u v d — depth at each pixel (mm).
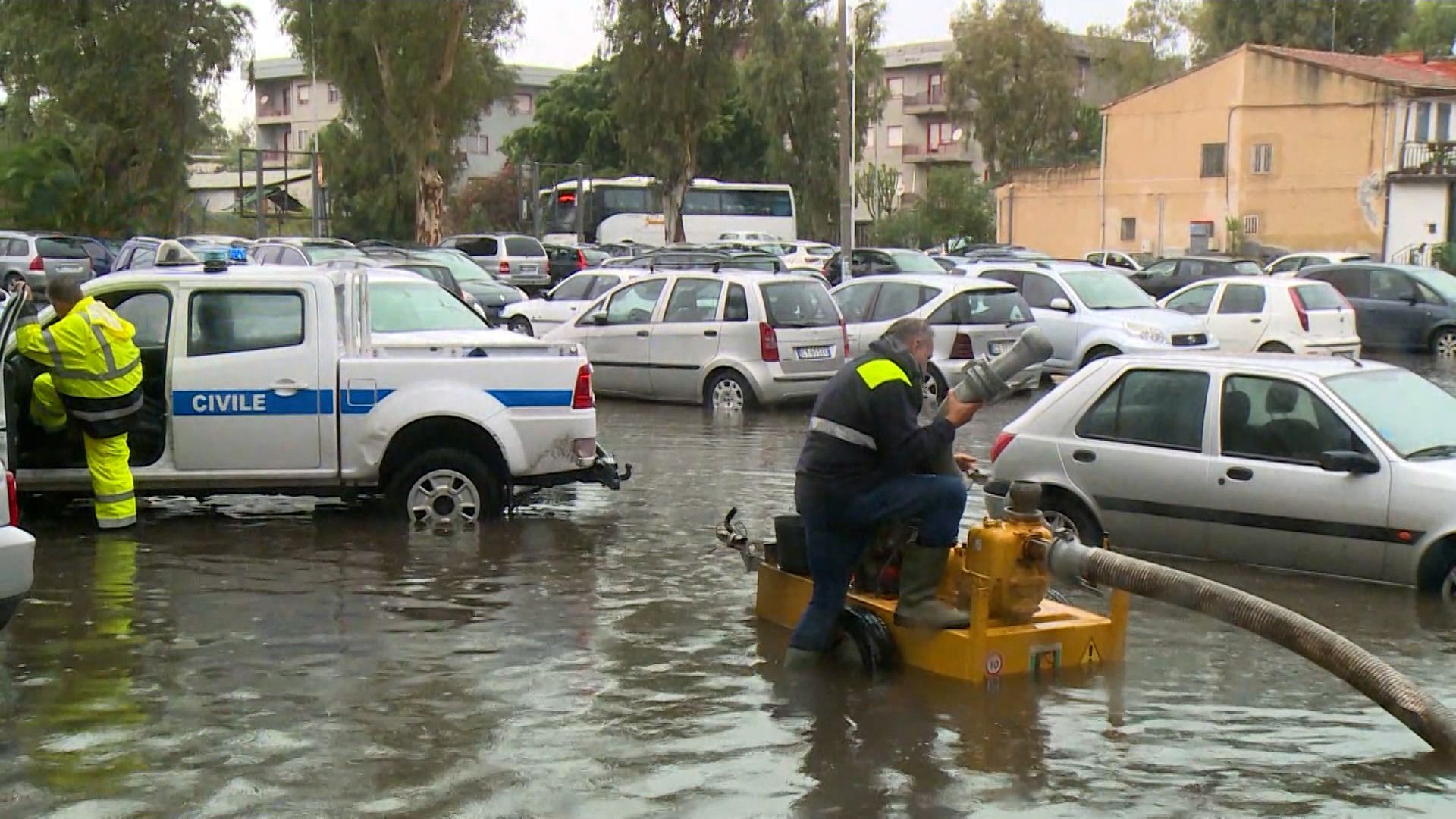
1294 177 47562
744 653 6816
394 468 9727
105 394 9102
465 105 47281
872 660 6461
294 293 9523
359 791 5070
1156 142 51031
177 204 49531
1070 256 54031
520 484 9875
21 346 8961
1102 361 9047
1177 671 6562
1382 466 7828
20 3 48219
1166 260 31234
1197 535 8469
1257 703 6113
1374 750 5551
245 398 9391
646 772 5277
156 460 9492
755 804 4980
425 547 9133
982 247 41031
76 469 9508
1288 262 33938
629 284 18094
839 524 6375
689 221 56062
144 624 7266
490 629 7234
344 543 9227
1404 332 25047
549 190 58094
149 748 5492
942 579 6590
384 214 56844
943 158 78250
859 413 6234
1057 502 8984
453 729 5738
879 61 63406
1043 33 68250
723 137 68312
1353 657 5484
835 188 62625
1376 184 46031
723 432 15117
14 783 5125
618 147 67875
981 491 11484
